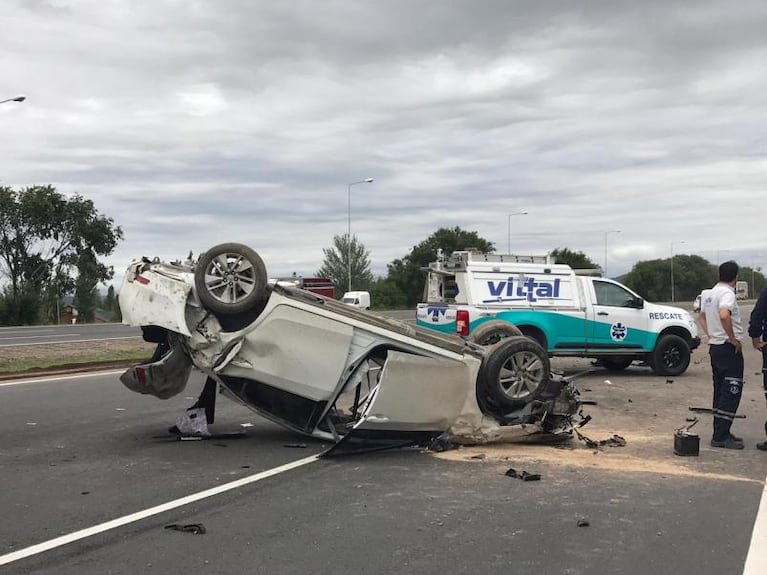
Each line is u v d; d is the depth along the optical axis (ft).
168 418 30.58
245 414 31.99
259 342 24.39
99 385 40.98
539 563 14.16
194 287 24.45
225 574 13.53
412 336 24.86
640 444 25.62
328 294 96.22
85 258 192.24
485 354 25.39
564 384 26.16
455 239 247.50
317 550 14.84
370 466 22.29
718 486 19.94
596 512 17.53
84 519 16.79
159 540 15.38
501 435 25.02
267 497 18.76
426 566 13.98
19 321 153.38
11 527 16.17
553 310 45.16
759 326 24.67
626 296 47.14
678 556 14.56
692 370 51.29
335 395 24.91
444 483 20.26
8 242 185.78
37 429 28.02
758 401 36.24
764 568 13.91
